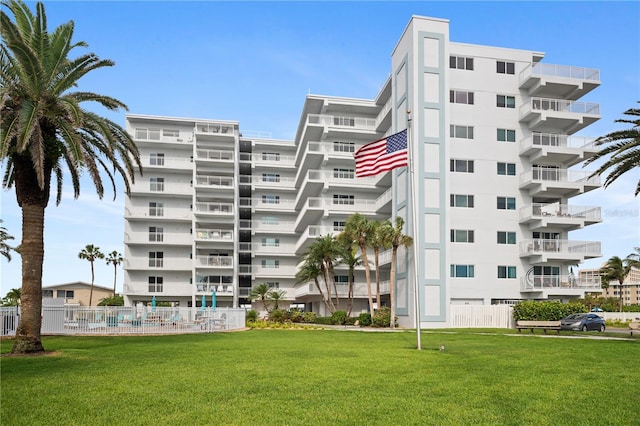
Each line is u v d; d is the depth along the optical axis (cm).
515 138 4931
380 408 1009
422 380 1320
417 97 4581
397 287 4791
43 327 3003
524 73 4944
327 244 5266
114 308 3136
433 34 4672
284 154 7506
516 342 2555
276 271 7175
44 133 2033
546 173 4834
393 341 2586
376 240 4516
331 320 4962
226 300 6888
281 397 1103
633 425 902
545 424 905
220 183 6900
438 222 4491
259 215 7294
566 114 4791
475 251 4697
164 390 1173
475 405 1042
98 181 2230
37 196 2025
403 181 4744
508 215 4819
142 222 6756
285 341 2538
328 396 1116
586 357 1862
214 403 1045
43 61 2053
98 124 2019
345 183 5959
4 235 5456
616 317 6122
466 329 3994
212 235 6762
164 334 3114
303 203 6938
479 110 4872
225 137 6900
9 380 1298
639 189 2806
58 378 1330
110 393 1138
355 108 6134
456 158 4769
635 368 1570
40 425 881
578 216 4819
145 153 6850
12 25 1848
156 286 6719
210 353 1930
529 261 4772
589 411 998
